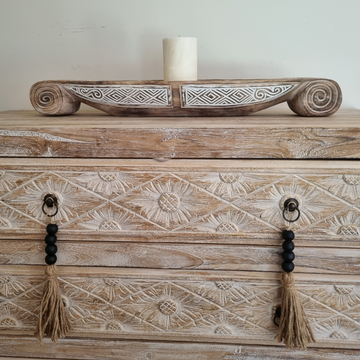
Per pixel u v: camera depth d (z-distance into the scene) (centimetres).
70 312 78
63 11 105
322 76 105
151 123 72
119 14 105
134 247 75
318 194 68
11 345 83
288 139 66
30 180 71
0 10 107
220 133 67
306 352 77
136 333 79
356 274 72
